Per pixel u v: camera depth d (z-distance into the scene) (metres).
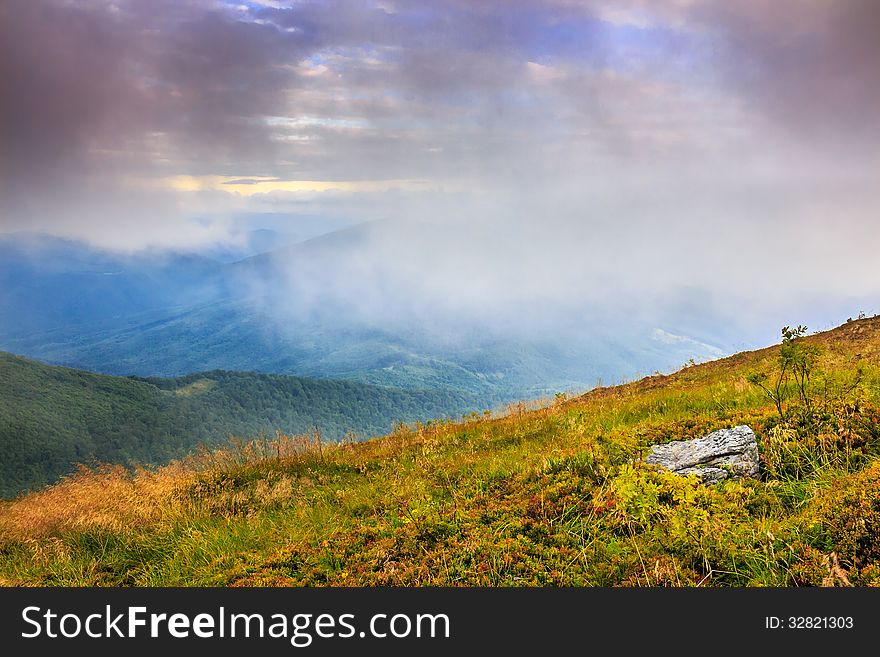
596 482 7.93
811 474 6.99
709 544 5.71
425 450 13.38
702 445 8.06
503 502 8.05
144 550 10.13
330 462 13.80
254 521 10.51
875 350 15.62
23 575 9.65
